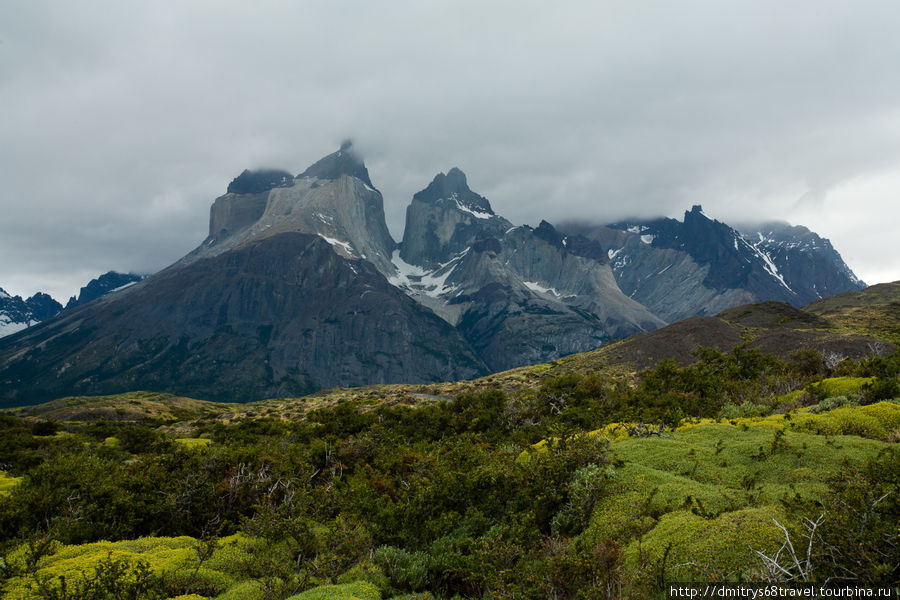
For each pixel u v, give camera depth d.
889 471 10.73
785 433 16.70
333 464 29.75
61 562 13.90
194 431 63.03
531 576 11.20
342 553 15.14
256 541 16.55
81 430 70.50
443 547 14.22
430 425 47.31
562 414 41.88
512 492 16.28
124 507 18.03
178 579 13.26
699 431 18.73
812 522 9.19
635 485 14.58
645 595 9.75
